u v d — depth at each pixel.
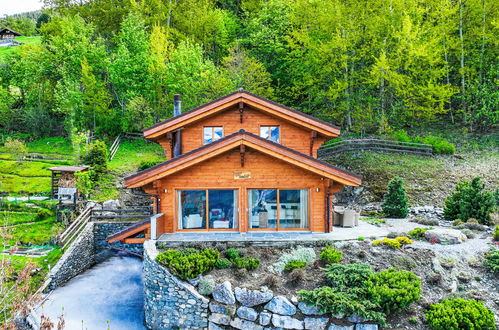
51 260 19.78
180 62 35.84
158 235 16.61
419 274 14.27
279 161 17.34
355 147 32.06
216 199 17.62
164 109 37.22
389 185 22.89
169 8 47.50
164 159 34.72
